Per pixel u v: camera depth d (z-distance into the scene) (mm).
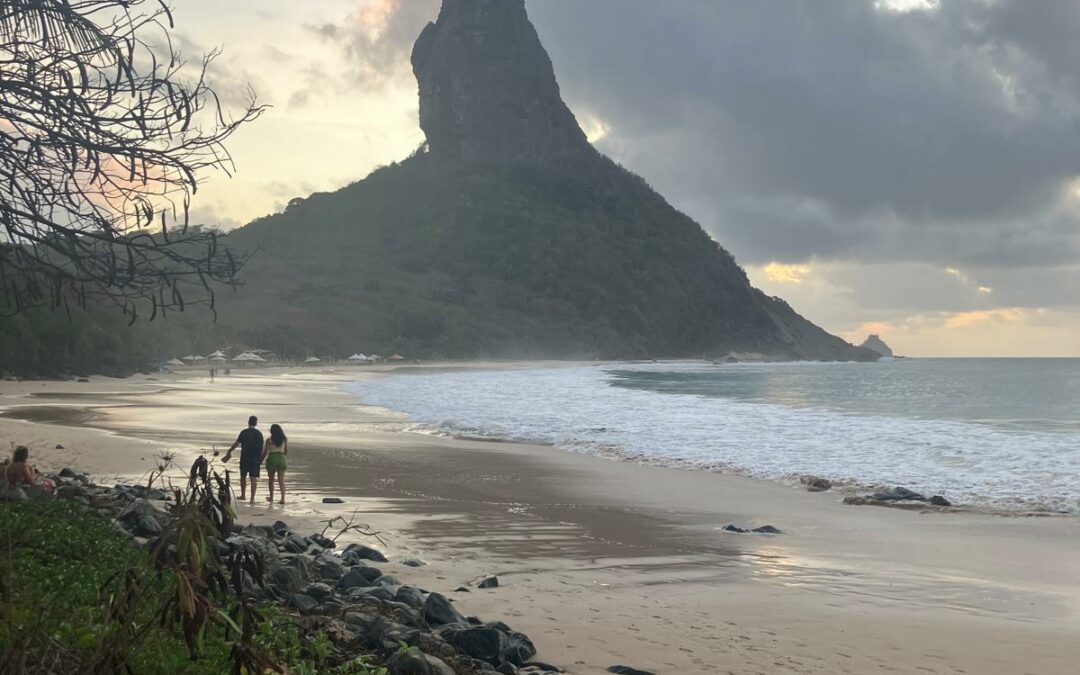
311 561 9852
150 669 5059
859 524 15602
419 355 174125
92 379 69125
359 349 166875
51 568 7668
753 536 14359
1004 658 8141
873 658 8047
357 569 9773
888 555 12953
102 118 4645
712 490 19438
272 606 7062
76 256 4875
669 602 9938
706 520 15797
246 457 16250
